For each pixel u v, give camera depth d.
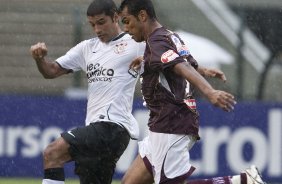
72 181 41.25
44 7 54.34
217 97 19.25
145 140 23.64
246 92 51.19
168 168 21.75
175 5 54.25
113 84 24.73
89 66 25.12
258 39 53.84
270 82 49.78
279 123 42.91
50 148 24.20
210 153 42.41
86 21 48.09
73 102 42.62
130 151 41.28
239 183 23.92
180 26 53.72
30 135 42.38
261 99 47.03
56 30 53.59
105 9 24.73
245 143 42.75
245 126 42.75
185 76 20.38
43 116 42.47
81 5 54.75
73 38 49.53
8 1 54.44
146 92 21.89
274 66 51.69
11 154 42.31
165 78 21.42
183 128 21.67
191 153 42.25
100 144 24.45
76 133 24.34
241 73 46.75
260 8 53.97
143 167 23.30
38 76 52.16
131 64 24.17
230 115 42.69
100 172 25.16
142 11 21.70
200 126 42.44
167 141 21.69
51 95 50.78
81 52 25.52
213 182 23.91
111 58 24.81
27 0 54.66
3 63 52.66
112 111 24.69
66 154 24.36
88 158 24.59
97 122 24.61
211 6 54.88
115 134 24.56
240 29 47.59
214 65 48.53
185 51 21.03
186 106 21.70
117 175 41.31
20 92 51.81
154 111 21.91
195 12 54.34
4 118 42.28
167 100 21.55
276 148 42.81
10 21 53.94
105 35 24.88
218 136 42.53
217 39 54.41
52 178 24.16
